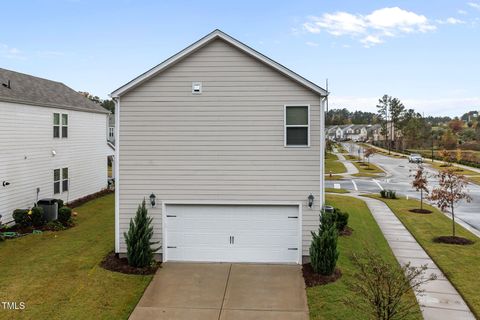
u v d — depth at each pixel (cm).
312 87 1243
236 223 1304
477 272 1193
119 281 1120
